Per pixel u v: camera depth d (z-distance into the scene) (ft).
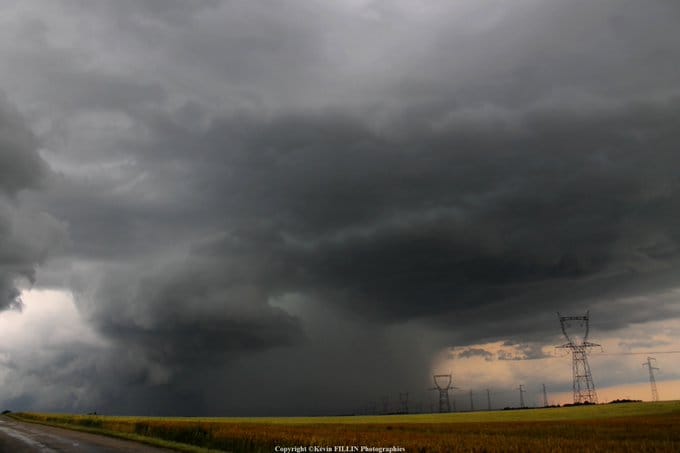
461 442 139.44
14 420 336.08
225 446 130.82
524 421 278.05
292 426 212.43
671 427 207.82
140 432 178.70
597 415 315.37
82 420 262.67
